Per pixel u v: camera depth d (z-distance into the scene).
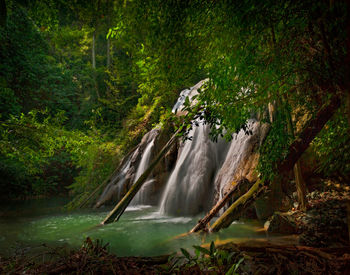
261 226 5.16
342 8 1.45
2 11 4.87
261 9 1.84
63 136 5.75
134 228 5.80
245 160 6.50
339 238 3.58
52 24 4.51
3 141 5.17
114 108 17.09
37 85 15.93
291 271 2.28
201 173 8.02
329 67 2.02
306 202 4.93
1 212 8.55
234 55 2.24
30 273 2.30
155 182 9.55
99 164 11.44
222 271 2.33
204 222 5.02
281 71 2.38
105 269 2.35
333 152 3.25
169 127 9.85
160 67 2.69
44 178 13.37
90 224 6.42
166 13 2.22
